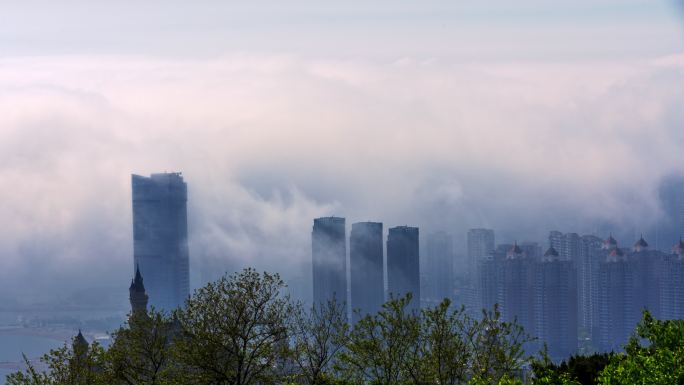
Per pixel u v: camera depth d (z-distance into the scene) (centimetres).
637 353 5362
